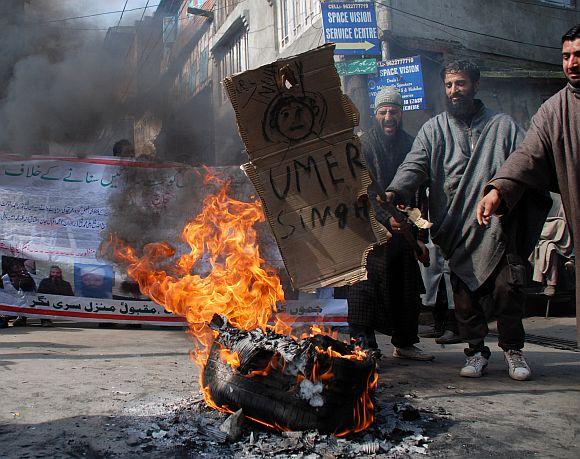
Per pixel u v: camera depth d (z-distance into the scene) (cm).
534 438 223
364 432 222
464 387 311
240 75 249
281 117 252
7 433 217
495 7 1157
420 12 1063
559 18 1241
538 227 314
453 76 353
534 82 1155
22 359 364
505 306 337
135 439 211
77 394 274
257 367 223
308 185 253
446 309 538
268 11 1388
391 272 391
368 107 981
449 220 351
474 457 203
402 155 396
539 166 234
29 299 549
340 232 252
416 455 204
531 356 425
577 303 215
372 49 989
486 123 354
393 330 402
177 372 331
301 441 205
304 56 249
